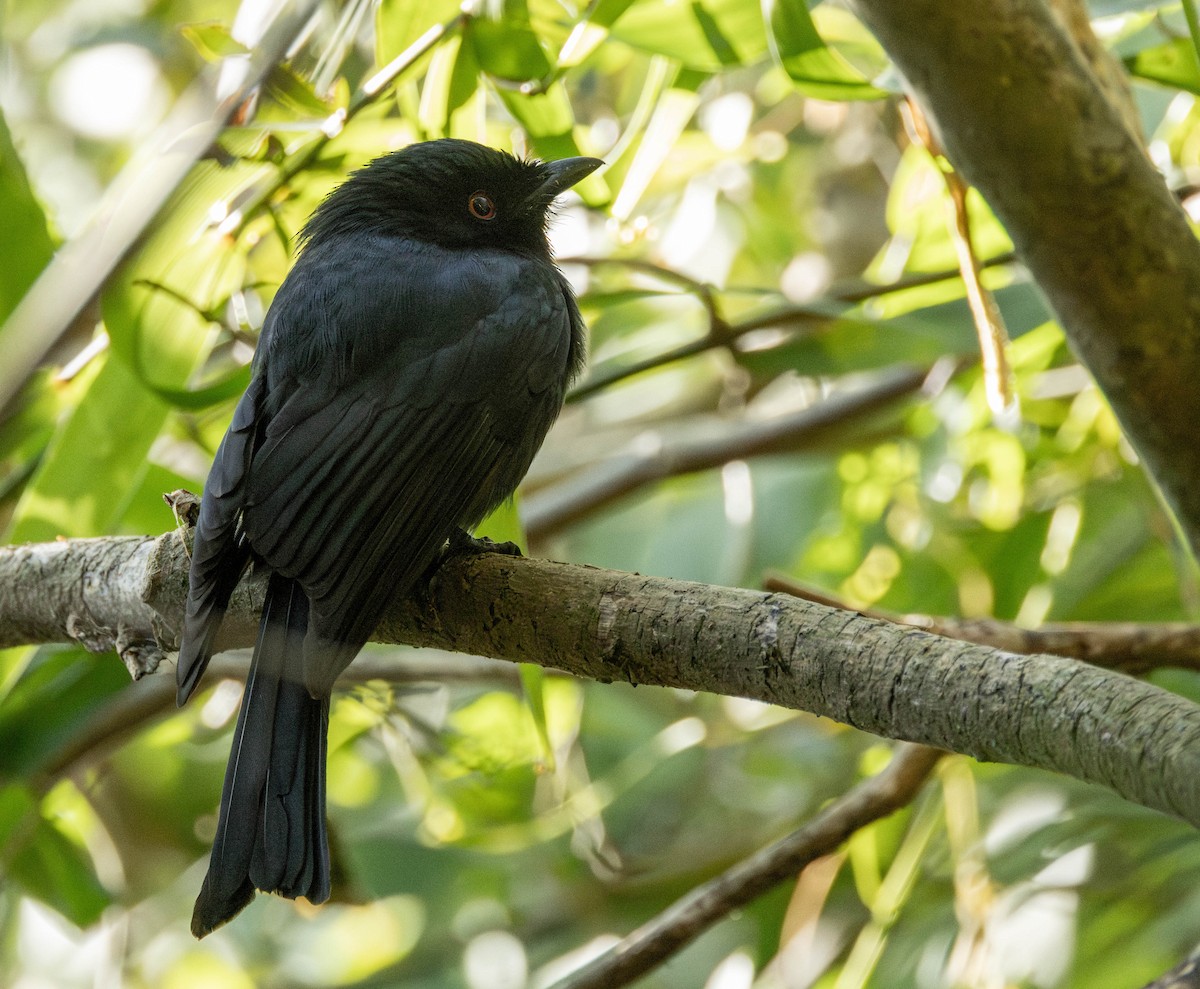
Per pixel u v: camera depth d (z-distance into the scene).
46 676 9.97
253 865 6.34
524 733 10.44
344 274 8.19
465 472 7.92
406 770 10.64
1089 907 10.70
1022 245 5.51
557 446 15.03
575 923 12.30
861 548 11.66
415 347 7.95
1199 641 7.69
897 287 9.92
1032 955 10.52
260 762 6.55
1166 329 5.48
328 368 7.82
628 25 8.37
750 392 13.21
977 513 10.88
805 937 9.95
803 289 13.22
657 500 14.12
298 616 6.95
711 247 13.05
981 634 7.74
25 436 9.69
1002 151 5.23
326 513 7.21
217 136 5.19
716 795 12.59
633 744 12.30
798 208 14.09
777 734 12.47
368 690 10.11
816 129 13.41
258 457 7.38
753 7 8.31
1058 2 6.51
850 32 9.83
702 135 11.45
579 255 11.07
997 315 7.46
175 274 8.12
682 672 6.11
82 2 14.26
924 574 11.03
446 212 9.05
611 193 9.80
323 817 6.52
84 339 8.48
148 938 13.05
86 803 11.40
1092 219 5.32
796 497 12.94
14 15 14.16
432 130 9.36
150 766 13.02
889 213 10.74
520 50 8.48
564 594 6.49
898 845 10.27
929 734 5.38
